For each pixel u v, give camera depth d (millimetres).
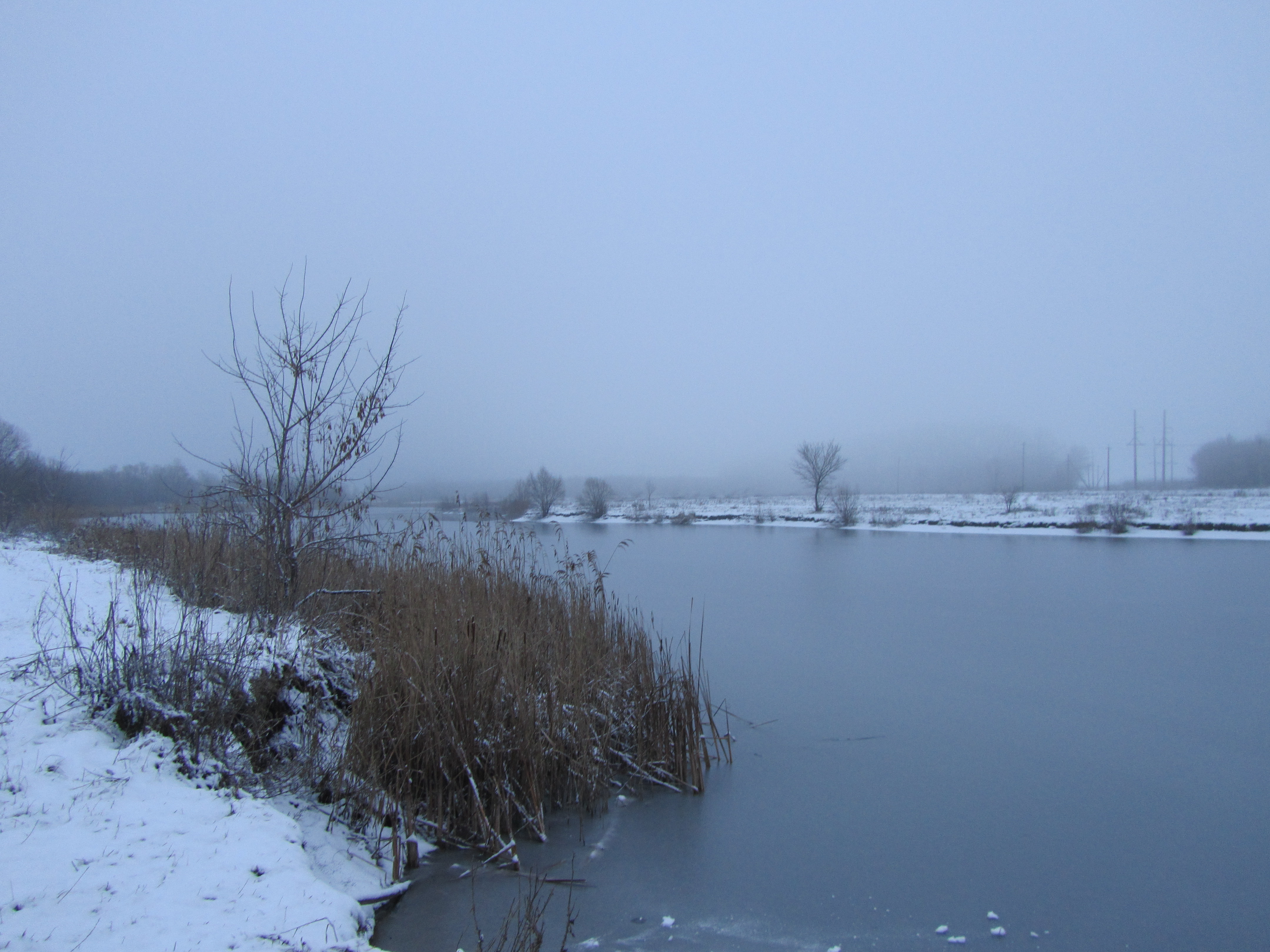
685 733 7445
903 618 15750
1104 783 7359
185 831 4133
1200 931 4926
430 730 6008
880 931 4922
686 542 35688
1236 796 7023
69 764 4520
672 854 5953
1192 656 12344
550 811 6746
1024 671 11484
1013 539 34625
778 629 14609
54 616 6992
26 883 3453
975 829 6422
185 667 5418
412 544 10203
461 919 4883
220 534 9094
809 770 7762
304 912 3658
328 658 7004
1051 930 4941
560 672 7242
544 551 11930
